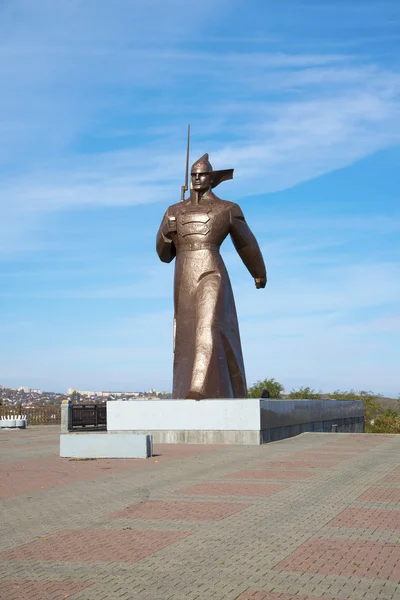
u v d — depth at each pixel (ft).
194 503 37.52
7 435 105.19
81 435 63.10
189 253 83.30
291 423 84.69
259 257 87.51
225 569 24.41
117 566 25.14
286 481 45.01
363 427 127.65
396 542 28.04
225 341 81.35
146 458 60.49
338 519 32.71
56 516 35.27
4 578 24.08
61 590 22.53
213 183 86.28
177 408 74.43
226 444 72.28
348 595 21.45
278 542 28.22
